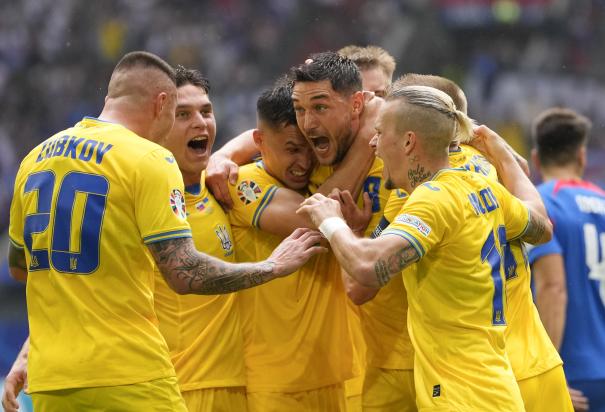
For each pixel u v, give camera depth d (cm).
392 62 1366
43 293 982
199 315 1119
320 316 1173
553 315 1410
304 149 1141
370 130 1124
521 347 1066
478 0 5488
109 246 963
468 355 970
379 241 938
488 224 999
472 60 5300
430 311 981
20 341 2531
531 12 5481
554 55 5322
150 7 5362
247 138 1243
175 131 1117
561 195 1458
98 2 5316
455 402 959
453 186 978
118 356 956
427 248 945
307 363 1169
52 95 4950
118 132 995
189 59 5166
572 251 1440
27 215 998
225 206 1171
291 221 1124
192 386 1110
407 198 1061
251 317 1173
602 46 5397
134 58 1038
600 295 1444
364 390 1186
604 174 3691
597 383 1425
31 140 4712
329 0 5481
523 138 4853
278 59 5266
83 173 976
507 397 960
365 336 1178
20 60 5091
